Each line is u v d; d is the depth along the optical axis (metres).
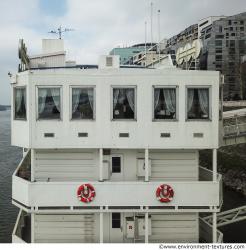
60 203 17.73
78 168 19.23
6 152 86.44
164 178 19.20
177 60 23.42
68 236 19.30
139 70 17.77
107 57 19.53
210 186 17.97
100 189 17.77
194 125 17.89
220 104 19.73
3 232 37.19
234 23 124.69
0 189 52.97
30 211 17.72
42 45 27.47
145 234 18.27
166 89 17.89
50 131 17.81
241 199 47.53
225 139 30.23
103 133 17.78
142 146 17.83
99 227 19.23
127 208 17.80
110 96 17.75
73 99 17.86
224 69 123.75
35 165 19.22
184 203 17.89
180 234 19.28
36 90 17.77
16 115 18.98
